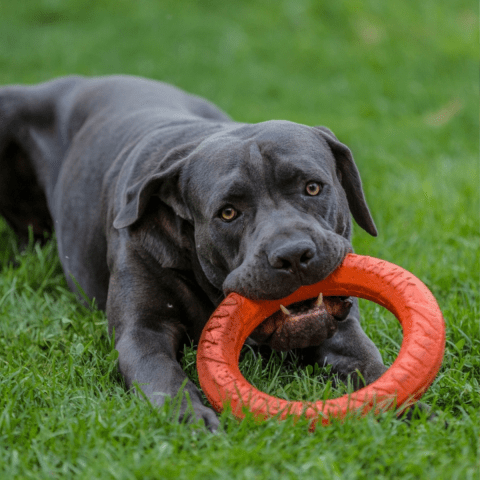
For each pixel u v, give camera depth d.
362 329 7.53
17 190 11.35
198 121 8.64
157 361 6.77
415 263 9.70
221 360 6.20
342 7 23.20
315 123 16.47
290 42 21.89
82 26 23.84
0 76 20.61
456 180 12.94
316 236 6.38
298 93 19.14
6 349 7.81
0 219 12.49
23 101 11.21
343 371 7.00
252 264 6.37
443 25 23.44
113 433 5.61
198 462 5.20
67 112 10.96
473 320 7.77
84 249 9.05
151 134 8.52
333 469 5.05
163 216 7.52
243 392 5.94
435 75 19.78
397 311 6.48
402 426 5.67
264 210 6.67
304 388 6.59
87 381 6.88
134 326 7.28
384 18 23.17
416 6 24.39
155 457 5.23
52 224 11.63
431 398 6.48
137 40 22.23
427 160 14.48
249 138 7.04
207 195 6.88
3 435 5.80
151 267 7.52
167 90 10.91
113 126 9.70
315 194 6.88
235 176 6.71
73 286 9.46
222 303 6.59
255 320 6.61
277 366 7.14
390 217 11.52
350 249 6.96
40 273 9.91
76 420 5.93
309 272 6.25
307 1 23.45
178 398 6.09
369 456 5.25
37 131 11.16
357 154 14.33
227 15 23.48
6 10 24.81
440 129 16.00
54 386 6.61
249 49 21.52
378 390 5.80
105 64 21.09
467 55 20.59
